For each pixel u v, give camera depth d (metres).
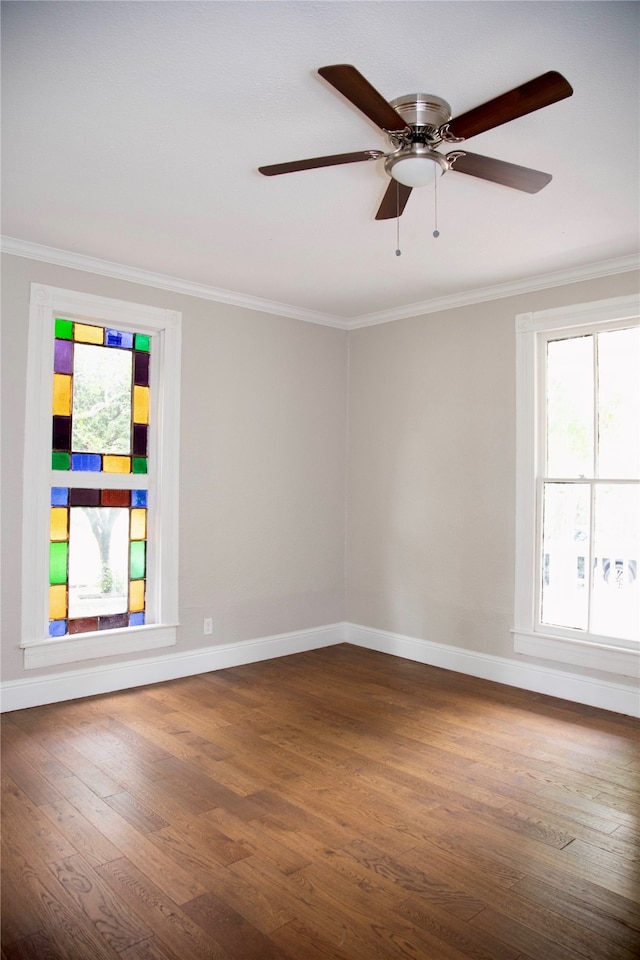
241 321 4.58
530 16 1.79
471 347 4.44
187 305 4.30
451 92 2.16
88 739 3.26
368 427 5.11
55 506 3.81
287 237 3.45
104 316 3.93
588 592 3.90
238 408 4.57
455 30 1.85
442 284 4.26
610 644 3.78
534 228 3.29
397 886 2.12
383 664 4.67
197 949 1.82
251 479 4.65
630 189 2.86
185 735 3.34
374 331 5.07
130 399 4.14
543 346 4.13
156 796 2.70
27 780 2.82
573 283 3.94
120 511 4.09
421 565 4.73
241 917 1.96
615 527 3.80
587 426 3.93
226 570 4.52
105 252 3.71
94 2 1.74
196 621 4.37
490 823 2.52
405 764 3.03
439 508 4.62
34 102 2.22
